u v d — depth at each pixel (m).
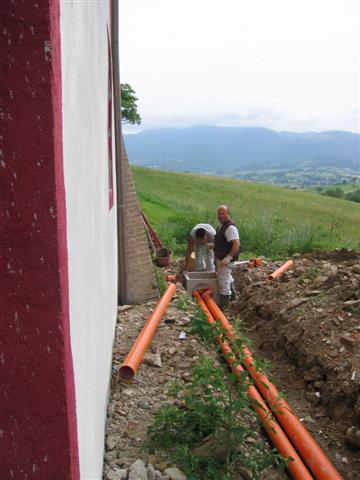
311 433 4.12
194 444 3.43
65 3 1.58
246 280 8.81
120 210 6.73
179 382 4.47
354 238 21.94
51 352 1.37
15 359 1.37
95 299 2.79
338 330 5.08
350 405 4.11
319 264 9.03
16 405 1.39
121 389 4.30
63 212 1.40
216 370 3.50
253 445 3.35
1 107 1.23
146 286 7.06
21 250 1.31
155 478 3.12
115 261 6.00
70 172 1.70
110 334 4.50
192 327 5.59
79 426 1.89
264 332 6.31
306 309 5.80
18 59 1.22
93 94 2.72
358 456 3.74
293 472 3.28
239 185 44.00
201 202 30.45
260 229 14.23
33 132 1.25
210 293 7.55
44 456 1.44
